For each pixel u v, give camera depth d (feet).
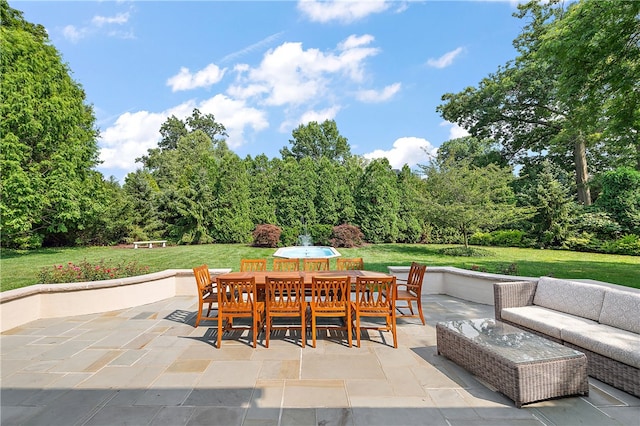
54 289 15.76
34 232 45.68
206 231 49.08
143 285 18.44
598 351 8.73
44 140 41.68
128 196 52.80
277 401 7.84
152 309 17.33
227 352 11.14
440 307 17.56
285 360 10.40
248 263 16.99
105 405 7.73
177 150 99.81
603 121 25.53
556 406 7.57
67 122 44.68
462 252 37.27
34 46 42.45
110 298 17.06
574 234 40.83
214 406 7.63
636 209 39.11
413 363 10.11
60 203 42.55
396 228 49.37
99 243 51.60
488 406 7.58
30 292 15.05
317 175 51.06
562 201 41.52
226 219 48.52
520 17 51.13
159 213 53.31
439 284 21.27
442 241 49.96
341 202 50.29
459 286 19.98
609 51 19.54
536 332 10.73
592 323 10.30
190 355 10.89
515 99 54.39
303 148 111.75
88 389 8.55
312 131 112.06
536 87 50.78
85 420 7.11
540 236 43.09
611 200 41.04
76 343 12.17
